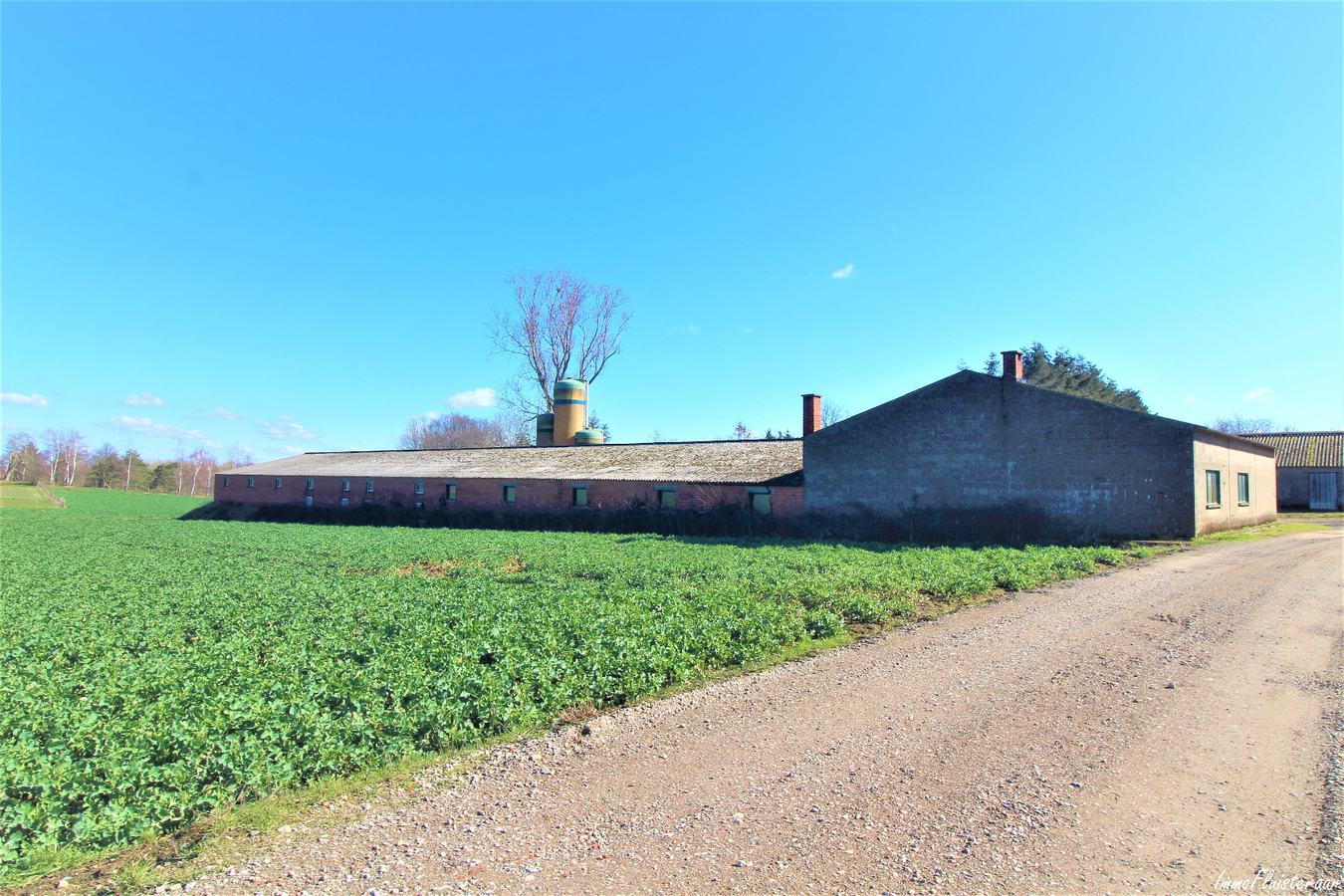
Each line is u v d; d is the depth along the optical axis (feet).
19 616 42.83
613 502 117.29
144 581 57.72
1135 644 34.63
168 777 19.38
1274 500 112.88
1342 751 21.74
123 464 379.14
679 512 108.17
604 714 27.30
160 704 24.07
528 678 27.86
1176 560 63.46
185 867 16.76
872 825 17.80
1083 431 81.92
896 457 93.76
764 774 21.08
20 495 268.00
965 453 89.25
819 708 26.81
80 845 17.54
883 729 24.35
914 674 30.81
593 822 18.43
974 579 50.21
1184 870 15.60
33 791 18.90
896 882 15.33
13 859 16.47
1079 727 24.04
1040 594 48.75
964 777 20.42
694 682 31.09
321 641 34.06
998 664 31.89
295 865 16.71
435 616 39.73
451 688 26.30
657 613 39.86
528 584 54.54
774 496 102.78
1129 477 79.30
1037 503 84.38
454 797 20.18
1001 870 15.70
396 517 146.41
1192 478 76.23
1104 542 77.61
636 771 21.67
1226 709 25.43
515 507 129.90
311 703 24.32
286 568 67.21
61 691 26.99
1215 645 33.96
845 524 96.73
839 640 37.88
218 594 50.19
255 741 21.18
